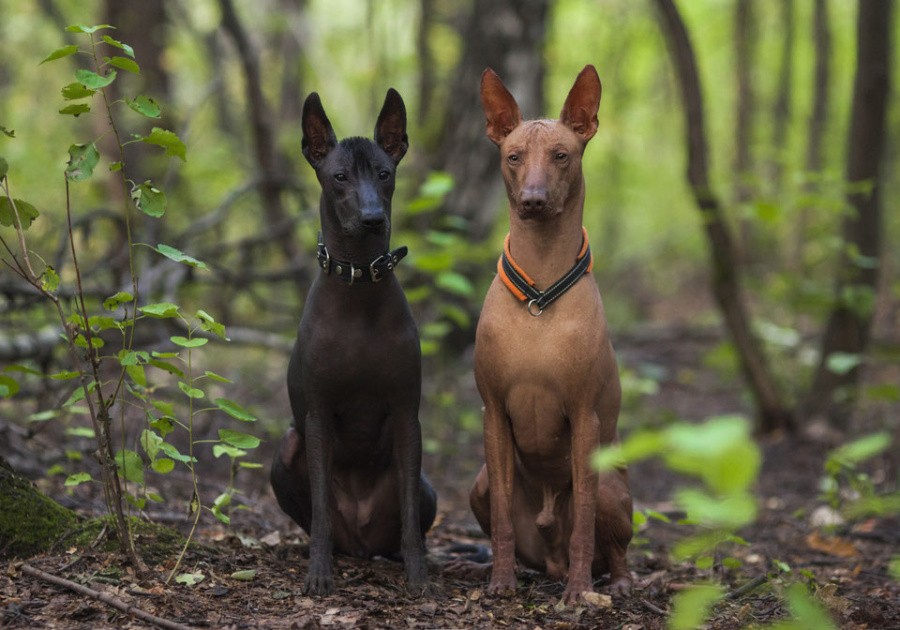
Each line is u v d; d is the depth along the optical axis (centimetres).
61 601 446
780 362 1293
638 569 609
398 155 518
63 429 823
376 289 494
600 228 2627
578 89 491
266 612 457
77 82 440
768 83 2770
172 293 970
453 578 547
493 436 507
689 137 1017
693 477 985
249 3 2292
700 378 1488
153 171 1454
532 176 473
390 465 545
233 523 658
